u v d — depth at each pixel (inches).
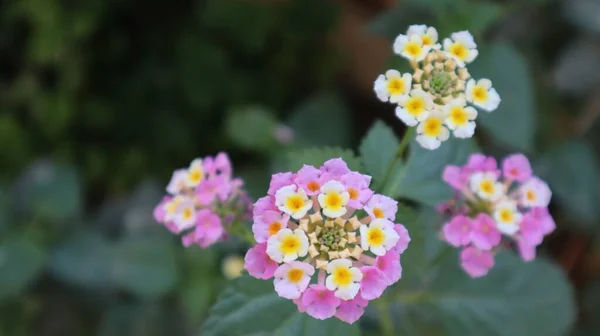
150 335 18.2
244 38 21.0
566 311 15.1
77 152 21.2
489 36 20.3
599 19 19.3
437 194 14.0
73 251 18.5
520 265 15.1
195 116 21.5
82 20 19.8
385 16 17.3
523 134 16.7
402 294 14.8
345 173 12.9
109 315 18.5
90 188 22.3
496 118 16.7
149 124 21.3
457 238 13.4
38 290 19.0
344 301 12.5
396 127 23.0
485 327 15.0
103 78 21.3
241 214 13.9
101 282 18.5
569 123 20.5
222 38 21.3
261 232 12.6
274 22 21.9
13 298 18.5
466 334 15.0
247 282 13.4
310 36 22.2
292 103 22.8
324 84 22.8
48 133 20.8
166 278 17.8
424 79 13.2
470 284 15.0
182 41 21.0
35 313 18.7
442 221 14.1
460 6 16.5
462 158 14.2
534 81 20.0
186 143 21.4
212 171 13.9
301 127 20.7
